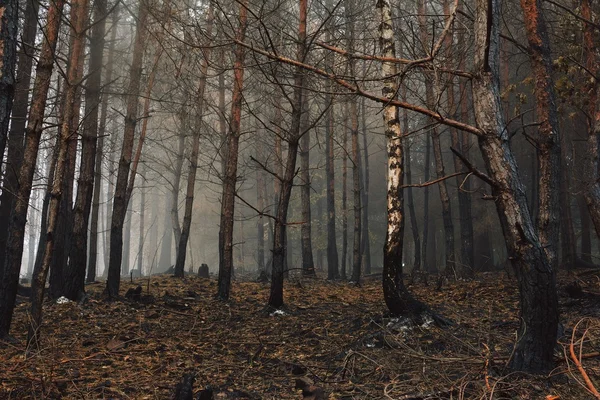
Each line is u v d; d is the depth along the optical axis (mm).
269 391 5281
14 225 7273
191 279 15430
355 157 18000
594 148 8938
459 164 16953
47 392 4926
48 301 10305
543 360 4918
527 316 4996
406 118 19109
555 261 6824
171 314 9734
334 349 6898
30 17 11984
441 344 6609
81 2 9227
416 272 18438
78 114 10688
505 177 5105
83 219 10641
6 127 4504
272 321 9188
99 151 16969
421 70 6621
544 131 7188
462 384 4582
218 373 5926
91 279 16906
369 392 4977
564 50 11117
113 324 8609
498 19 5363
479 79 5293
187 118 17125
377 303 10344
